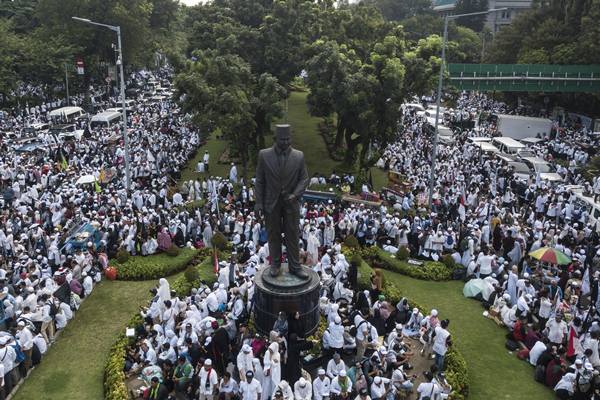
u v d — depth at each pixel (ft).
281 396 50.90
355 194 119.03
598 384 56.85
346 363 63.62
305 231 90.33
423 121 217.77
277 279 63.98
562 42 223.30
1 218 93.45
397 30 151.12
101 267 85.87
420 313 70.28
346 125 135.64
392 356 60.54
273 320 63.00
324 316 71.10
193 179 141.28
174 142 168.86
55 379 61.36
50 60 220.43
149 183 127.65
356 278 78.84
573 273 82.17
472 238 90.43
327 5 169.68
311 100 132.46
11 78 210.38
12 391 58.59
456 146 175.11
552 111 241.14
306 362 62.34
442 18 374.22
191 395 56.65
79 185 115.75
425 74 124.36
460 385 59.88
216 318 65.72
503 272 85.20
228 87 120.57
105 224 92.48
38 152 147.43
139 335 67.21
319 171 150.20
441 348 61.62
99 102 253.03
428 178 135.13
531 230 94.79
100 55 253.03
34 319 65.51
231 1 169.78
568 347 63.67
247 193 115.44
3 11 269.23
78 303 76.33
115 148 154.51
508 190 121.19
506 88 205.26
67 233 88.63
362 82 121.19
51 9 235.20
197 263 90.33
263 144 146.51
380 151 136.67
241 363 54.44
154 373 57.26
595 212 108.27
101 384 60.64
